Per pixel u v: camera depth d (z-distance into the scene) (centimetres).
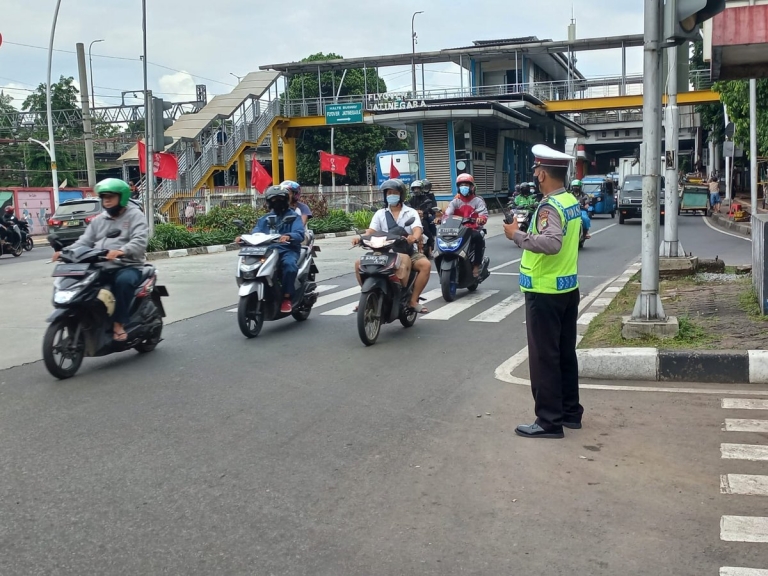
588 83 4853
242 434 511
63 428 531
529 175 5444
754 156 2369
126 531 366
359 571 325
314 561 334
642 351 646
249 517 380
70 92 5128
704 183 3978
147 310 753
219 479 431
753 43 870
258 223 902
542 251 478
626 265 1547
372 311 809
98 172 5141
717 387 614
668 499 396
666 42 672
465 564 330
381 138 5797
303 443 491
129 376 680
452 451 473
